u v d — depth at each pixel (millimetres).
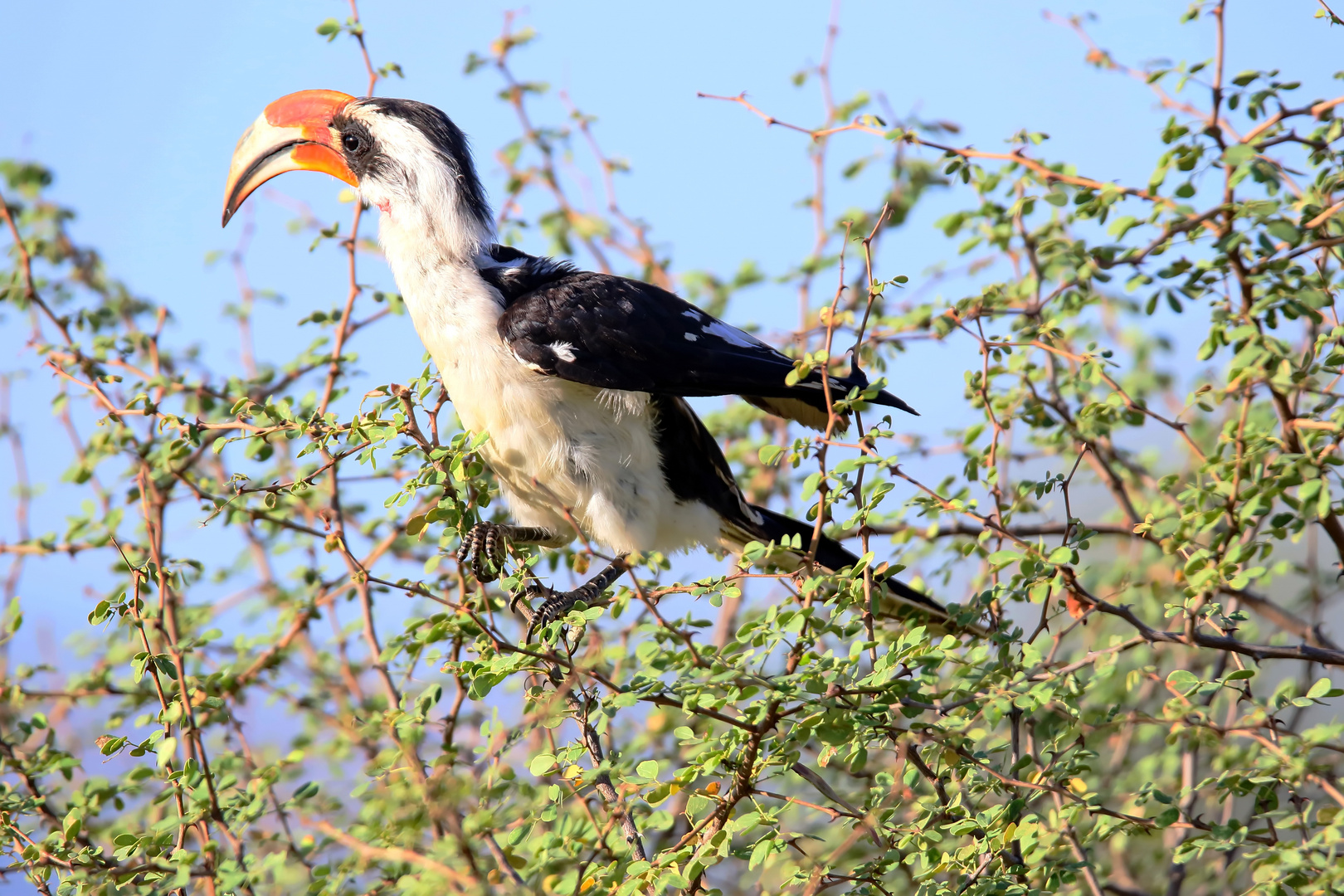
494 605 5977
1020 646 5539
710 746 4980
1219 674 6543
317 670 7613
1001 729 6738
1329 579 7562
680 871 4848
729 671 4656
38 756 6395
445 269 7699
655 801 4965
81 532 7398
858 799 6199
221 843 5465
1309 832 5105
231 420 7488
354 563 5750
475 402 7664
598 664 5887
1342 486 5520
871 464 5410
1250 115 5676
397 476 7973
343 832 4887
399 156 7879
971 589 7121
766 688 4719
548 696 5074
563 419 7590
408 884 4578
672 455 7949
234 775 5645
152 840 5383
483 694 4996
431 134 7895
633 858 5098
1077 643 7973
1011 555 5184
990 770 5055
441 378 7738
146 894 5285
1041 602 5527
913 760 5539
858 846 5859
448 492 5633
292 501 8070
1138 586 6020
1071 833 5004
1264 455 5121
